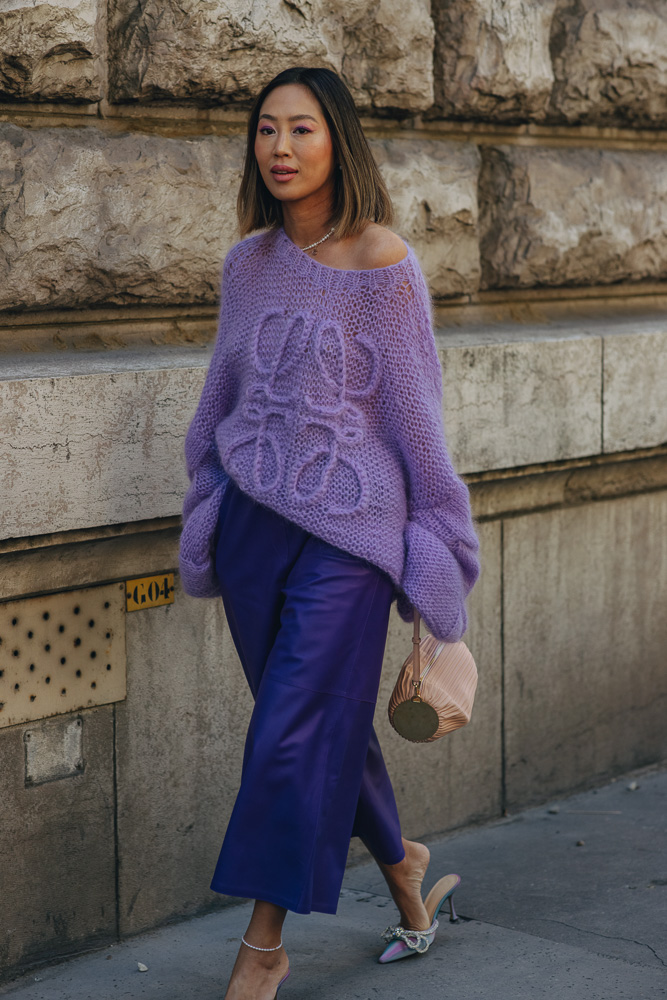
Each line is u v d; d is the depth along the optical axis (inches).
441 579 109.0
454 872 152.2
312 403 106.2
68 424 118.6
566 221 176.2
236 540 110.3
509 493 166.6
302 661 105.0
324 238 109.7
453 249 166.6
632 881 148.1
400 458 109.0
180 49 134.8
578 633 179.8
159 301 139.0
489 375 155.3
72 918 128.9
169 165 136.4
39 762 125.0
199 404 114.0
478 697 167.3
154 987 121.3
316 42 146.4
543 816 173.0
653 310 195.8
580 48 176.7
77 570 125.6
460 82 164.2
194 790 138.7
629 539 185.5
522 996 117.7
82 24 126.4
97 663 128.6
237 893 103.7
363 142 108.7
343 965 125.2
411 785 160.6
